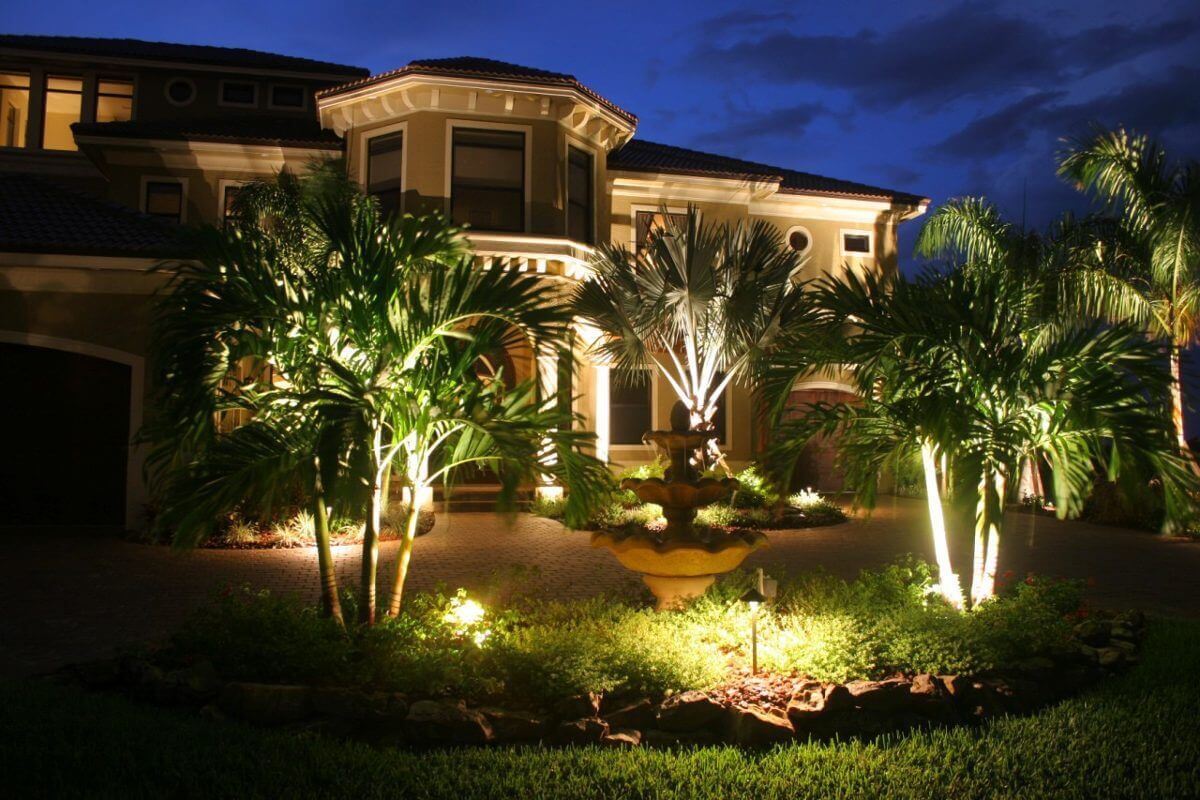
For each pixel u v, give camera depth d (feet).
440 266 23.45
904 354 25.31
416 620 22.25
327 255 23.93
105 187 68.44
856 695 19.63
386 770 16.30
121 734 16.94
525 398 23.24
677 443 24.68
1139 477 23.66
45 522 46.80
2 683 20.02
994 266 46.50
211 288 22.02
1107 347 24.53
